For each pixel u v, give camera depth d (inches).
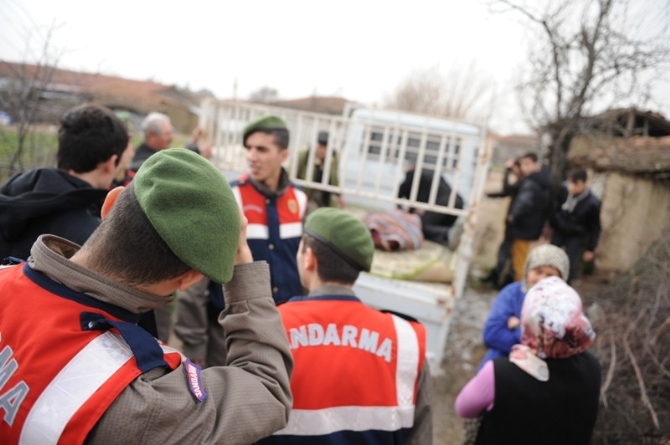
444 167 180.9
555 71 186.5
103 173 58.4
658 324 94.9
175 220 27.3
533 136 253.4
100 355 26.4
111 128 57.5
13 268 31.3
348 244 50.8
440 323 123.6
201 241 27.5
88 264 29.1
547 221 206.1
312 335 47.2
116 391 25.2
